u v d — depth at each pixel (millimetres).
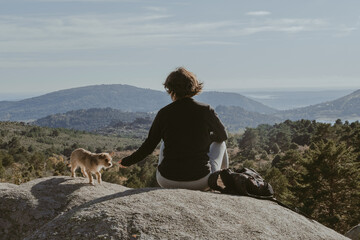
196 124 3523
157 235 2318
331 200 25828
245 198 3252
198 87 3650
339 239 2963
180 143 3508
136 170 81125
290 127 168250
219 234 2438
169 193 2984
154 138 3689
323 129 69875
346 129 82812
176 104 3592
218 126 3686
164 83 3686
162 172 3600
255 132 147375
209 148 3881
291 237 2674
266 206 3172
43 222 4133
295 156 44375
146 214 2518
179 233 2365
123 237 2287
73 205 4418
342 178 25406
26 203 4305
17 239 4055
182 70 3602
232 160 119000
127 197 2816
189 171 3492
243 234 2506
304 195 26750
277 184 32156
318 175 26062
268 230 2664
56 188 4758
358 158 39500
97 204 2693
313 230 2949
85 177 5695
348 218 25125
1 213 4230
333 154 25984
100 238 2287
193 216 2594
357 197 25312
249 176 3475
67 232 2416
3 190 4512
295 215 3203
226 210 2816
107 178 67312
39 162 101000
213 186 3520
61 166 60875
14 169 83062
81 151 5684
